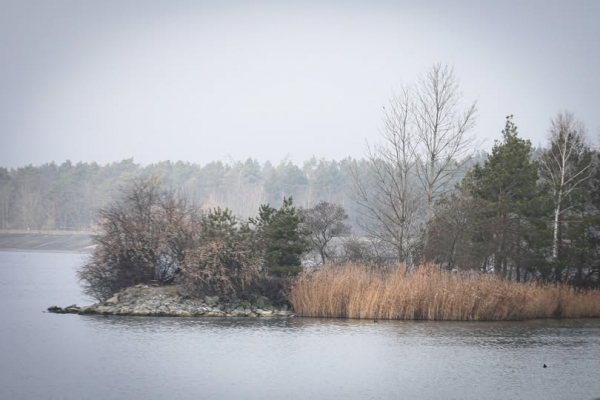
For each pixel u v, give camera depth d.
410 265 67.69
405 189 69.75
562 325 58.56
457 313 59.53
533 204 71.25
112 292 62.84
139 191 66.50
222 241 59.47
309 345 44.69
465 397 32.31
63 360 38.19
